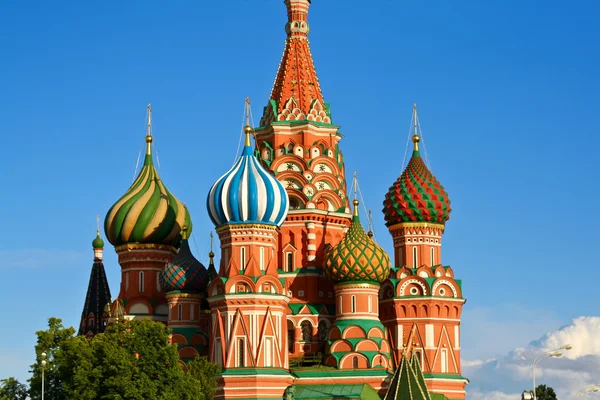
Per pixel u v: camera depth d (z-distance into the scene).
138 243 152.62
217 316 137.38
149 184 155.38
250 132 142.00
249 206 137.88
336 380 140.25
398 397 124.75
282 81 155.75
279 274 148.62
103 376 120.25
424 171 154.12
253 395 134.00
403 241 152.38
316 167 152.00
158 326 123.19
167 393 119.31
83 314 176.12
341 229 152.75
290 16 158.88
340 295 144.12
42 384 119.12
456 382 148.00
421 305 149.12
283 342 137.62
